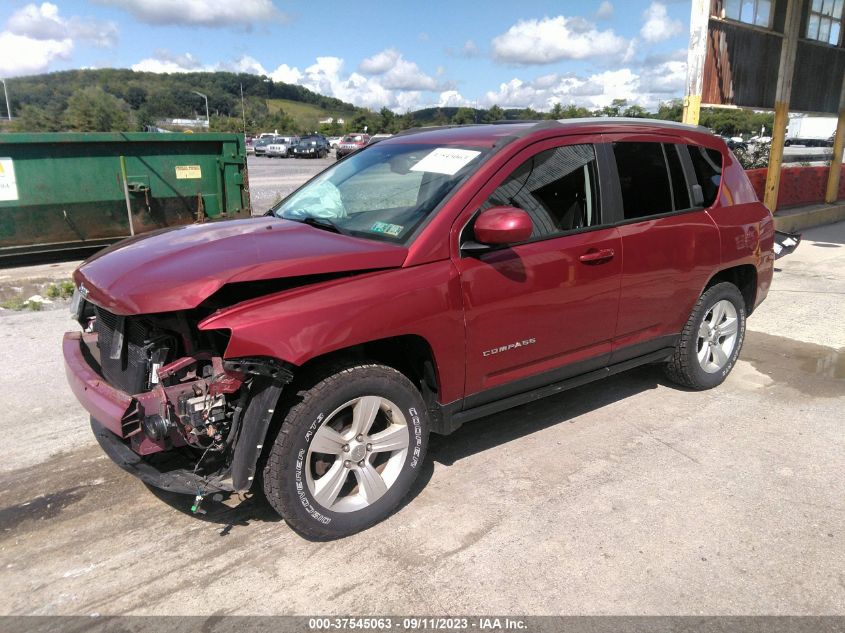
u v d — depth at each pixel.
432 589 2.68
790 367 5.30
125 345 2.93
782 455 3.81
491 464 3.71
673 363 4.59
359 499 3.04
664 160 4.18
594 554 2.90
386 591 2.67
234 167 9.53
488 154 3.39
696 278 4.31
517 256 3.33
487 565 2.82
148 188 8.91
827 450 3.88
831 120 61.03
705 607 2.57
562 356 3.69
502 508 3.27
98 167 8.52
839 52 14.07
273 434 2.77
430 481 3.53
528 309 3.40
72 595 2.65
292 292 2.74
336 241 3.12
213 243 3.10
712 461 3.74
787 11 11.71
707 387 4.76
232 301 2.71
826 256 10.13
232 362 2.55
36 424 4.22
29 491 3.44
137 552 2.93
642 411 4.43
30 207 8.16
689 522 3.14
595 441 3.99
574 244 3.56
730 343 4.82
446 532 3.07
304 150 46.50
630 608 2.57
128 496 3.40
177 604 2.60
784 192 13.75
